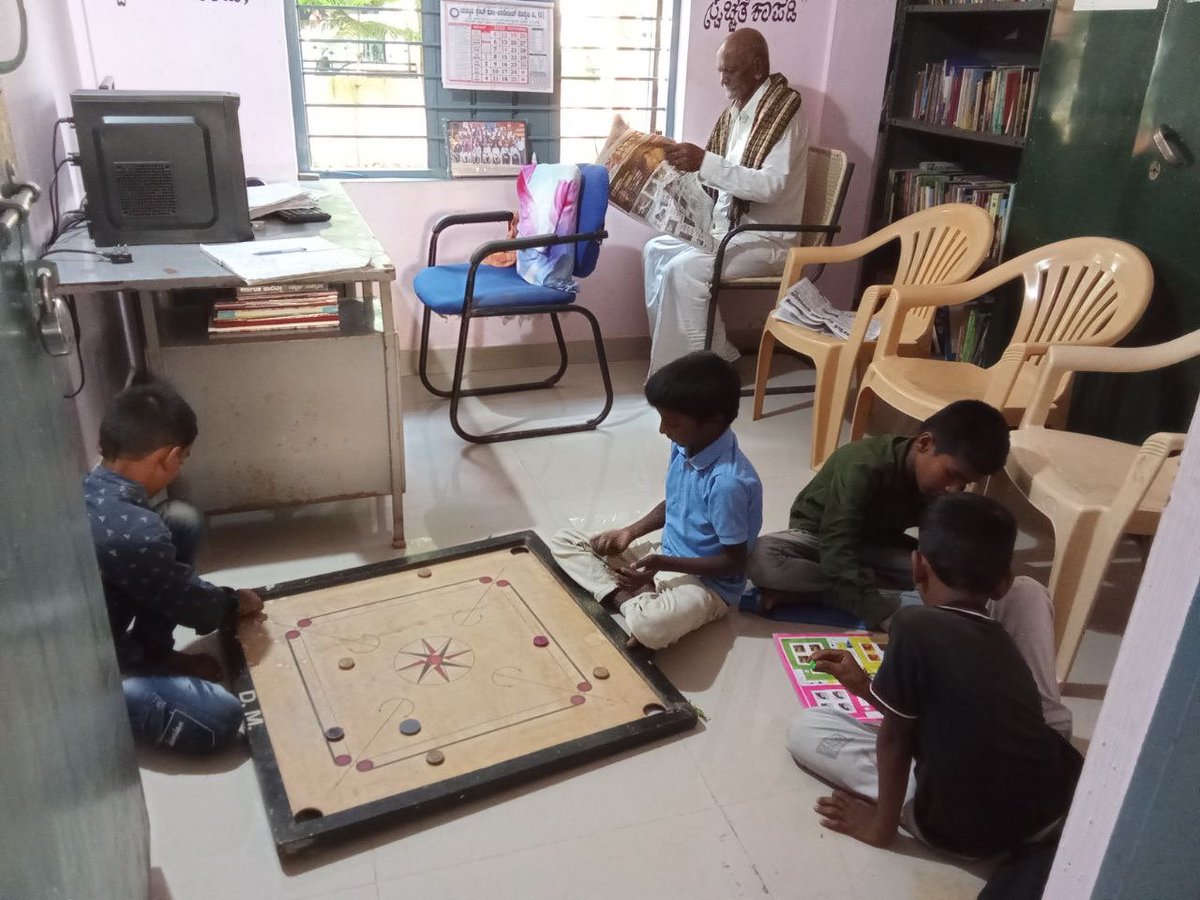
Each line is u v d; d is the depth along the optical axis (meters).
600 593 2.06
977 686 1.30
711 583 2.02
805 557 2.08
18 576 0.82
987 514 1.37
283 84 2.97
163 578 1.67
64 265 1.98
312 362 2.12
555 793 1.58
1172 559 0.77
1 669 0.75
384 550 2.30
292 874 1.42
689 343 3.28
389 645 1.89
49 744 0.87
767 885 1.42
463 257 3.36
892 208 3.61
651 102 3.51
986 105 3.13
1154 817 0.83
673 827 1.52
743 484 1.88
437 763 1.59
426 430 3.02
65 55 2.52
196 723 1.60
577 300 3.60
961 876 1.45
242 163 2.19
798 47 3.51
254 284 1.95
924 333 2.88
